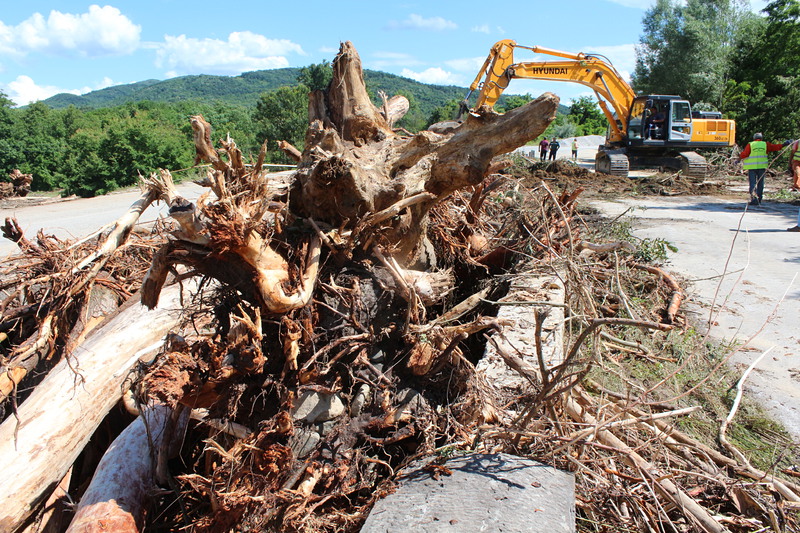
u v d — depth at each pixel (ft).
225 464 8.43
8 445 9.67
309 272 8.96
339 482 8.47
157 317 13.07
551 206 17.99
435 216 14.65
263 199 8.49
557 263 14.24
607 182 60.85
